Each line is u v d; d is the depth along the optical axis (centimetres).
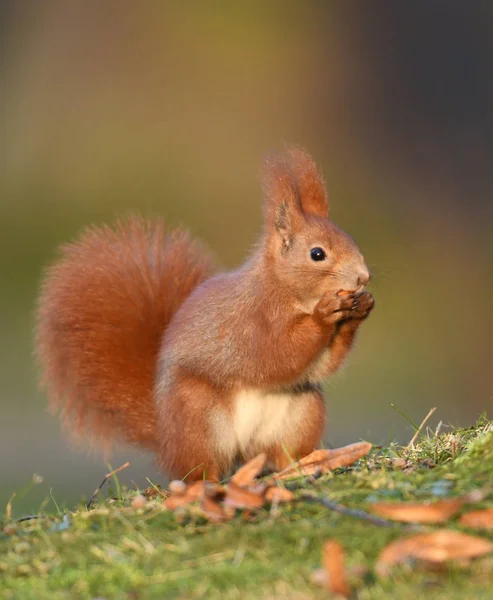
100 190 2844
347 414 1789
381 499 577
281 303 791
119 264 914
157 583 512
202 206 2836
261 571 506
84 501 697
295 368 786
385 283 867
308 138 3241
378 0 3450
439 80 3362
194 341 811
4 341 2112
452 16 3400
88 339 899
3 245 2573
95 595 509
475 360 2156
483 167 3172
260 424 809
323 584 483
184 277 912
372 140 3269
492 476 598
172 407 807
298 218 801
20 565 556
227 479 756
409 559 495
